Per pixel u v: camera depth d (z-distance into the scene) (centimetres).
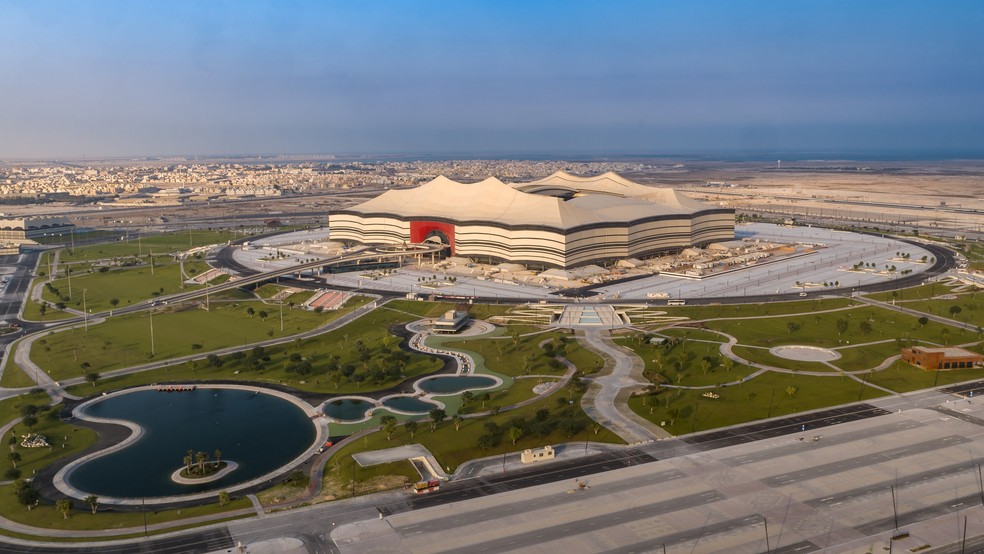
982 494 14512
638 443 17162
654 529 13325
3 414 19688
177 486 15425
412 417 18938
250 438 17938
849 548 12600
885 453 16462
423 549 12712
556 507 14175
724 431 17862
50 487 15425
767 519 13638
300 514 14012
